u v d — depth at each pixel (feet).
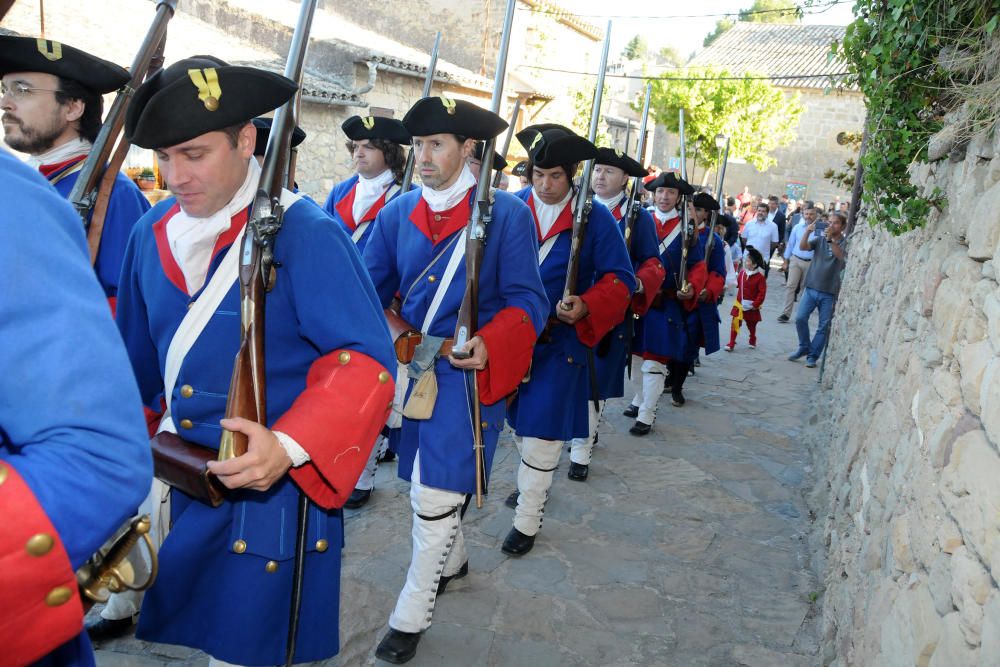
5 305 3.04
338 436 5.66
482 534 13.02
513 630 10.32
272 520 6.20
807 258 40.42
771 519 14.69
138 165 29.22
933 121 8.43
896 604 6.56
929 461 6.39
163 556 6.23
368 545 12.17
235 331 5.98
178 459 5.72
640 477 16.38
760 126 76.33
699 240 20.33
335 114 40.75
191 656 9.00
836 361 20.93
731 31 107.45
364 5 64.54
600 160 15.38
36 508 3.05
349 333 5.94
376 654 9.44
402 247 9.85
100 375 3.24
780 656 10.14
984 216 6.01
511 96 59.11
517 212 9.75
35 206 3.22
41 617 3.18
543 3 65.57
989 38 6.60
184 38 38.34
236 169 5.70
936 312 7.36
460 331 9.10
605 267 12.80
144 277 6.24
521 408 12.06
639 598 11.39
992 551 4.46
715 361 29.71
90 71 8.36
